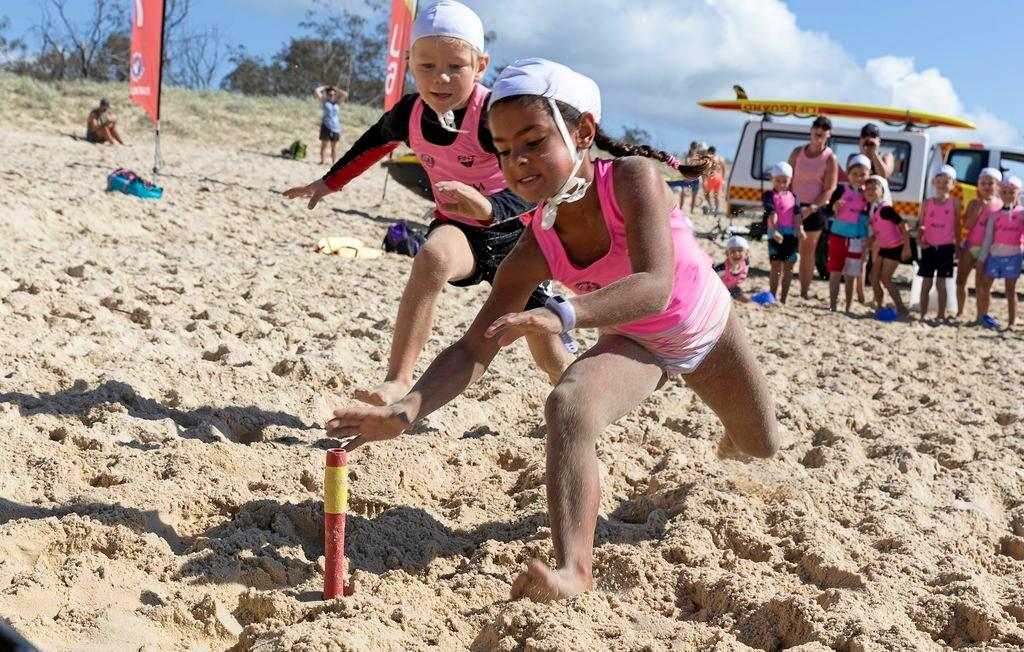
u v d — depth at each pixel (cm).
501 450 541
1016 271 1334
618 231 348
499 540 428
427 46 470
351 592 368
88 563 362
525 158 333
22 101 3045
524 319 302
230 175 2156
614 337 365
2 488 419
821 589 394
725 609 369
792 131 1967
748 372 393
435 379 369
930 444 619
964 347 1143
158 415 538
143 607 339
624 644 326
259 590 366
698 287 363
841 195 1350
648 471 532
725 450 447
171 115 3328
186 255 1110
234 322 782
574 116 335
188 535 407
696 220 2533
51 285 784
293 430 541
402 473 489
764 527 446
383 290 1055
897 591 380
